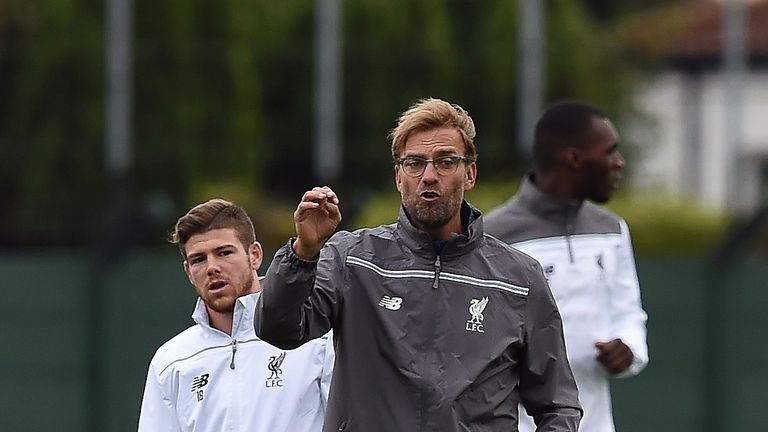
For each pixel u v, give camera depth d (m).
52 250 66.44
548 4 76.88
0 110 68.06
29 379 37.59
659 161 93.56
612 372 20.81
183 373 17.06
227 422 16.88
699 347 38.59
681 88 96.12
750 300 38.56
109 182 55.38
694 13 99.88
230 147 68.31
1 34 68.25
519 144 63.62
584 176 21.19
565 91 77.19
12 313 37.66
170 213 44.53
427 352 15.11
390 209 53.62
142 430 17.19
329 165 59.34
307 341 15.12
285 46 73.62
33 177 66.44
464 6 75.00
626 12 97.69
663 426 38.56
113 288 37.59
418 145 15.16
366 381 15.16
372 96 73.00
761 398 38.59
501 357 15.27
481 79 74.00
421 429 14.92
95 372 37.53
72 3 66.62
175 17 67.31
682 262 38.62
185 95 67.38
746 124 94.38
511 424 15.46
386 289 15.27
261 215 64.00
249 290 17.08
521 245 21.12
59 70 66.44
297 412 16.89
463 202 15.77
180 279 37.47
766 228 55.50
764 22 95.81
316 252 14.52
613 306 21.23
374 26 73.44
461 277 15.38
